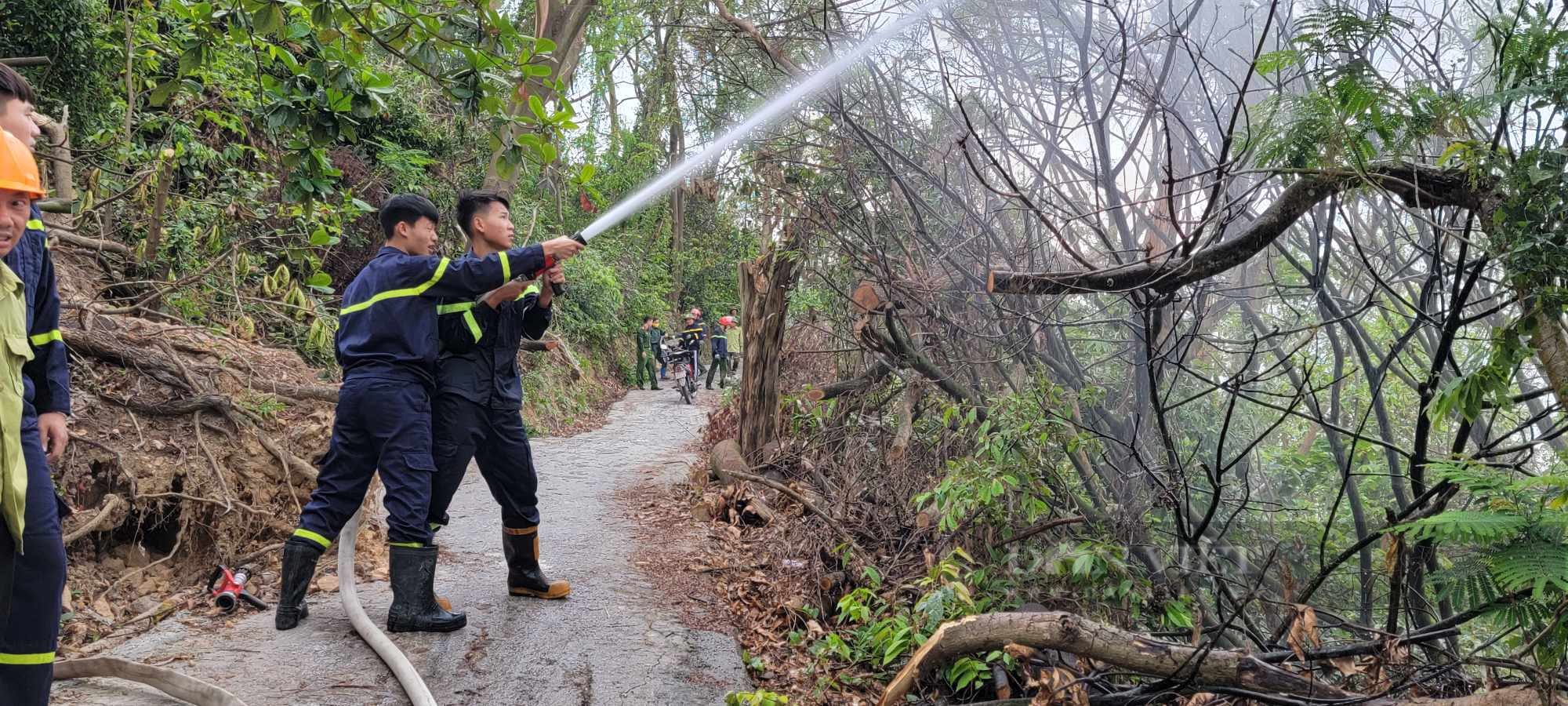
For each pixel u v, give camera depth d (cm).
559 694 316
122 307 551
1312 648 356
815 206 599
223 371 505
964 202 571
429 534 357
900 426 586
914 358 539
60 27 646
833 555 528
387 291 343
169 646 324
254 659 316
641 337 1922
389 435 344
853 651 428
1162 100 416
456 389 372
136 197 706
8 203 202
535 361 1282
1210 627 443
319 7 326
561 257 354
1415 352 563
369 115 358
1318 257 425
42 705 221
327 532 349
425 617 351
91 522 396
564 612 397
